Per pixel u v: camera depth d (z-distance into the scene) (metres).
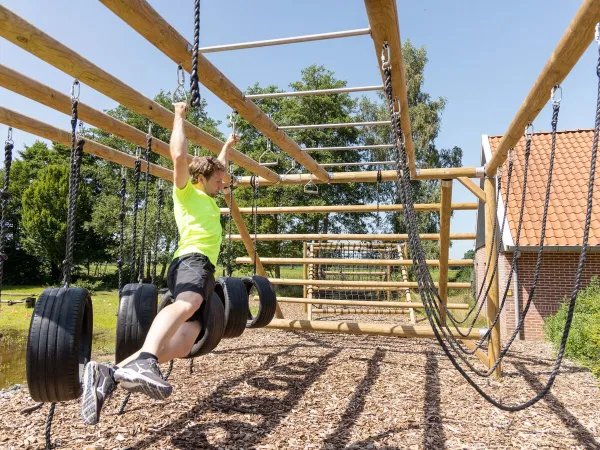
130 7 2.46
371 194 29.38
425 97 29.23
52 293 2.72
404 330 7.46
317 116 26.70
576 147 14.12
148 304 3.51
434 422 4.32
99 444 3.67
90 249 31.28
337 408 4.68
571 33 2.63
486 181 6.46
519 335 11.20
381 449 3.66
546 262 11.27
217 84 3.53
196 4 2.34
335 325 7.74
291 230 26.84
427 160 28.27
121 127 4.54
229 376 5.92
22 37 2.73
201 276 2.70
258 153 24.98
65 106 3.86
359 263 8.61
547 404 5.04
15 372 8.48
